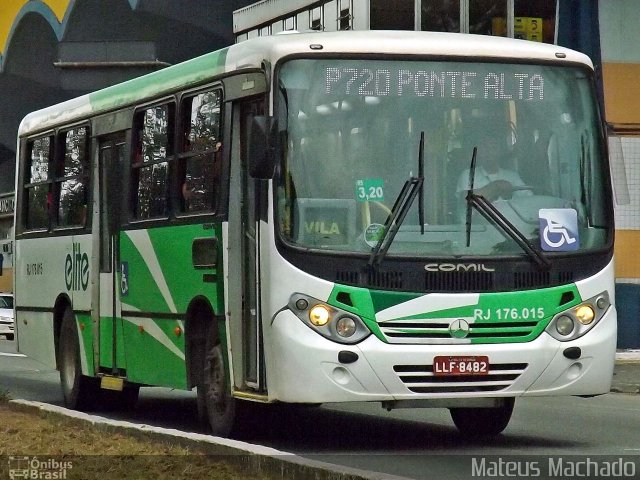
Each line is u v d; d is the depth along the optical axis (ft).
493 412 65.21
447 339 56.29
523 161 58.39
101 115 78.95
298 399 55.77
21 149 94.38
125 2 217.56
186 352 65.82
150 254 70.49
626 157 136.87
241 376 60.59
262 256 57.26
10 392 100.07
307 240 56.39
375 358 55.52
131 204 73.56
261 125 56.18
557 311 57.52
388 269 56.24
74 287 82.17
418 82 58.29
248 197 59.88
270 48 58.18
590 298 58.23
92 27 227.20
